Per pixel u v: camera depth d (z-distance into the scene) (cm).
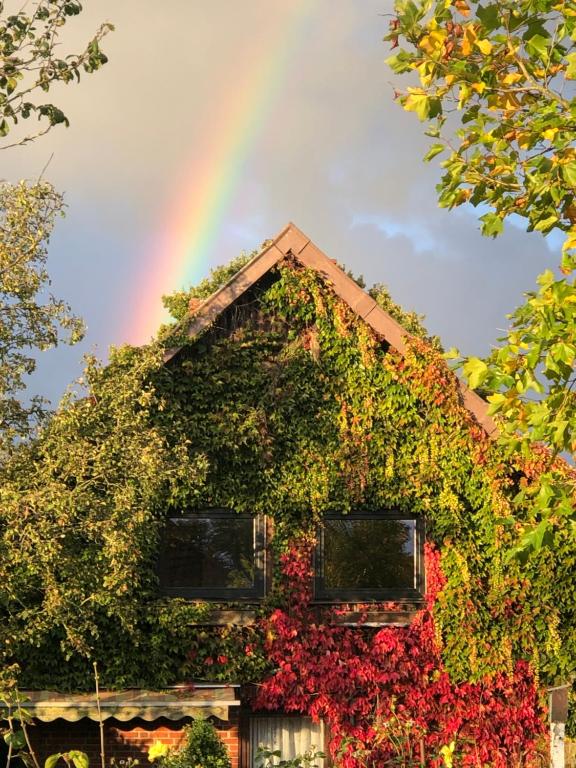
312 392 1870
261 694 1769
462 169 991
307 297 1897
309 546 1831
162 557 1816
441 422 1848
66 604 1530
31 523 1478
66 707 1612
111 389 1580
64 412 1520
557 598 1803
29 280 1529
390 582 1844
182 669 1745
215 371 1869
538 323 921
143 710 1625
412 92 973
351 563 1845
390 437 1855
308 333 1911
